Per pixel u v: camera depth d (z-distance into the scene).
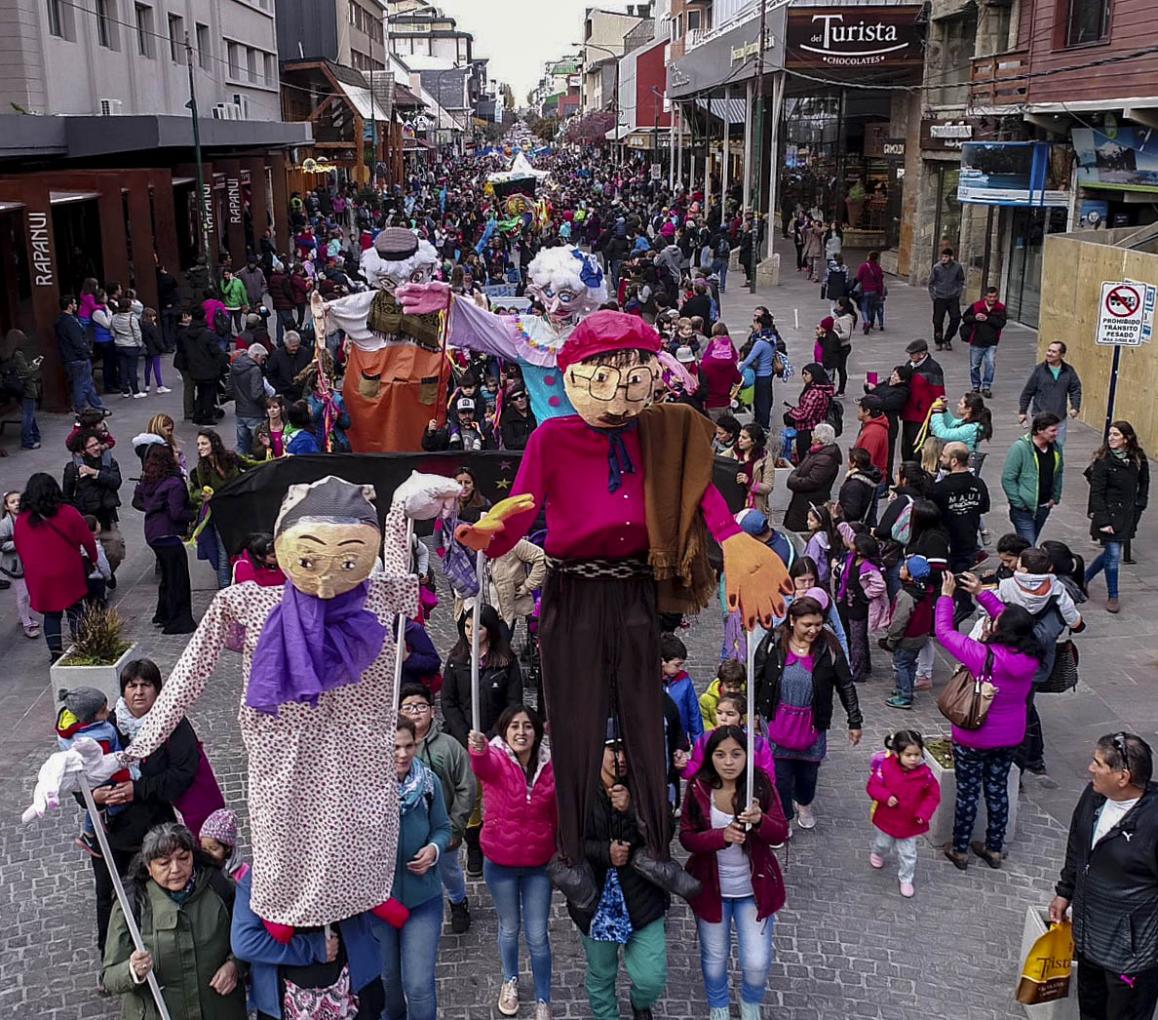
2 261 20.39
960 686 7.62
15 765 9.19
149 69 31.61
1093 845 5.85
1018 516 12.05
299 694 4.31
